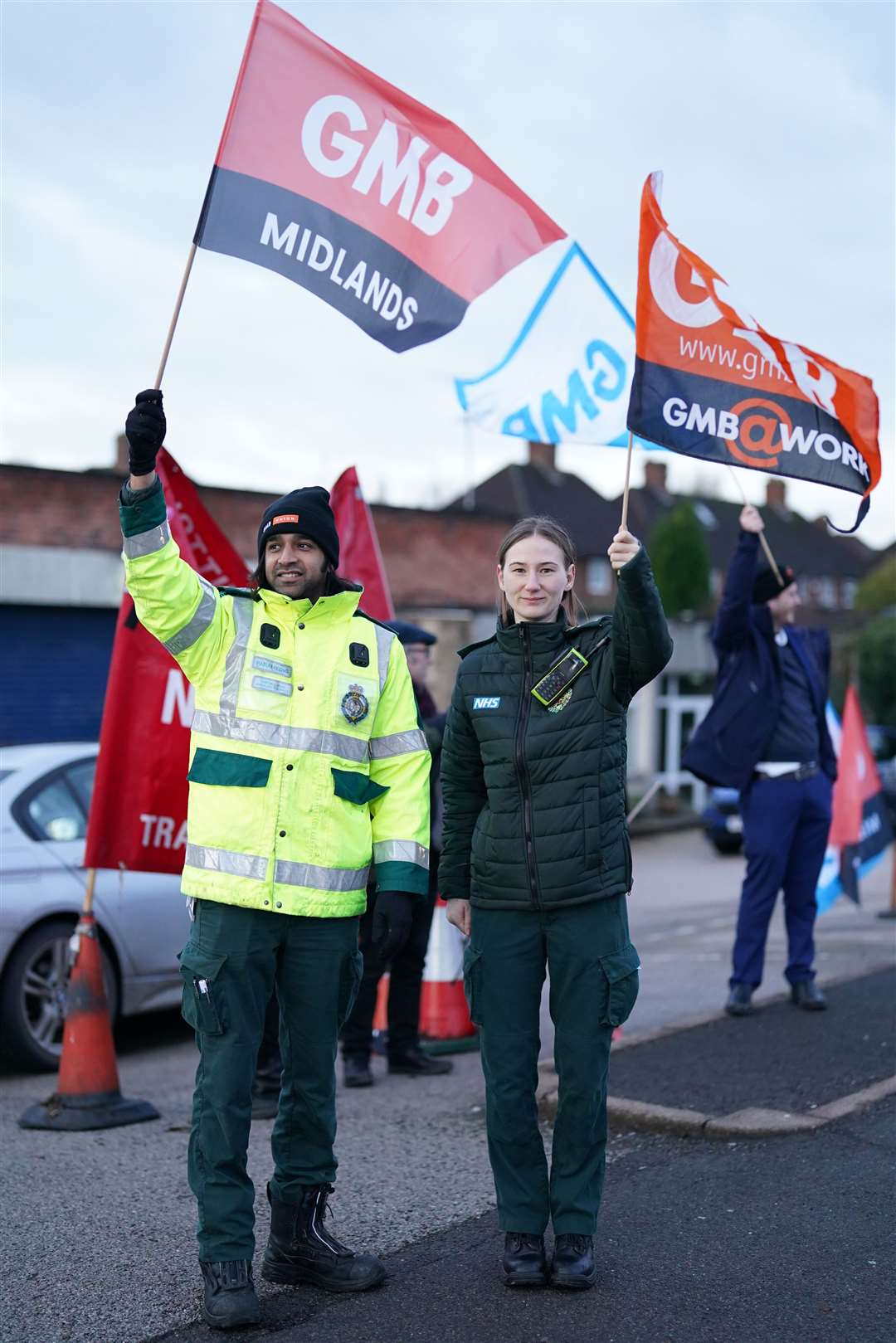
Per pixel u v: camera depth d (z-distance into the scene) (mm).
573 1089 3445
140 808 5406
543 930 3488
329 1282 3412
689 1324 3141
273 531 3482
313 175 4305
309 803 3404
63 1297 3420
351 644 3559
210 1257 3229
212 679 3469
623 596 3342
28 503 17312
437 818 5797
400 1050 5945
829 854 7891
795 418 4410
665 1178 4160
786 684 6160
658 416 4125
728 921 11828
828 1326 3104
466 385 6281
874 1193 3938
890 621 32000
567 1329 3139
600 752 3459
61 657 15914
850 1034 5672
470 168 4551
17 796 6797
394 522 23688
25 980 6430
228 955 3336
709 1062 5285
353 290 4363
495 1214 3955
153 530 3307
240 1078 3305
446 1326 3182
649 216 4133
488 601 24953
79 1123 5117
